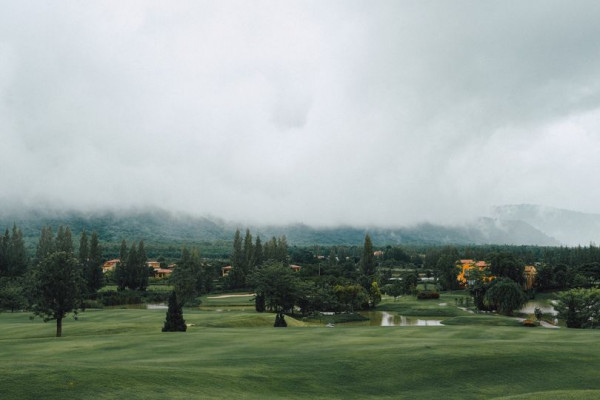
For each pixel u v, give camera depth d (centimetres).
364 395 2684
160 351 3722
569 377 3041
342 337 4572
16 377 2277
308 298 11625
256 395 2452
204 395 2306
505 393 2759
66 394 2111
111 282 19688
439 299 15500
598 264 18250
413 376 3016
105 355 3509
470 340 4197
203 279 16538
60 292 5572
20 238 17725
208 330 5638
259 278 11294
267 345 4047
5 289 10912
